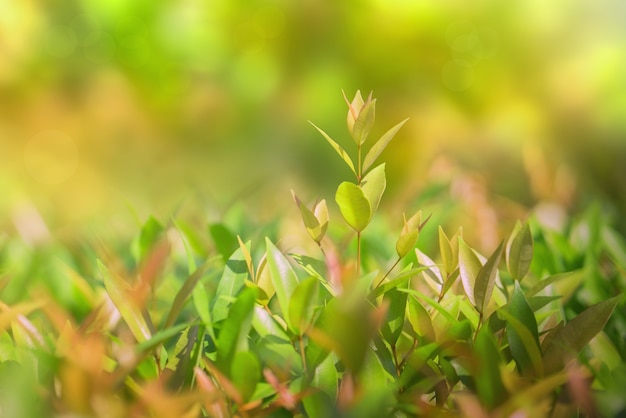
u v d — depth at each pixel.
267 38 3.43
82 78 3.47
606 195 2.54
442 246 0.85
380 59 3.25
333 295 0.82
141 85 3.50
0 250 1.17
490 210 1.43
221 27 3.47
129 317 0.79
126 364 0.74
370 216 0.81
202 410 0.77
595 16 3.14
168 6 3.48
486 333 0.75
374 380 0.77
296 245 1.14
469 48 3.16
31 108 3.38
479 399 0.75
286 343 0.80
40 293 0.95
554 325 0.88
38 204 2.90
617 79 2.99
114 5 3.45
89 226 1.31
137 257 1.07
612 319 0.94
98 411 0.71
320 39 3.37
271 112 3.42
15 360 0.80
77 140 3.41
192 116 3.47
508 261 0.86
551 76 3.04
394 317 0.82
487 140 2.72
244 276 0.85
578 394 0.74
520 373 0.78
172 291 1.01
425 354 0.79
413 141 3.05
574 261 1.03
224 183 3.36
